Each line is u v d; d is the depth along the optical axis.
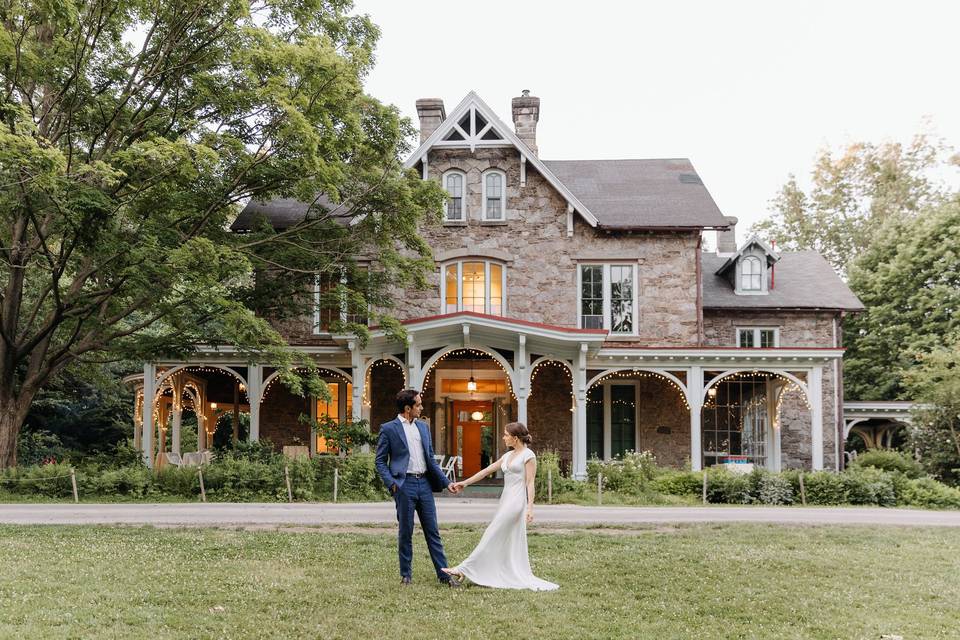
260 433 22.48
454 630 5.66
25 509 13.66
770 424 22.28
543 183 22.17
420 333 18.41
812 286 24.38
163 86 16.72
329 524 11.78
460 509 14.27
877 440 27.95
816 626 6.03
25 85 15.56
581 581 7.60
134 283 14.77
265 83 14.96
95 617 5.92
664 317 21.75
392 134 17.25
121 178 14.80
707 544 10.18
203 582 7.26
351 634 5.55
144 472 16.09
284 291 18.62
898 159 41.34
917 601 7.02
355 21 17.83
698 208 22.55
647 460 18.72
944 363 21.53
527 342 18.61
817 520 13.21
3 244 16.56
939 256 32.19
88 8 15.67
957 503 16.36
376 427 22.00
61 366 17.56
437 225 22.06
